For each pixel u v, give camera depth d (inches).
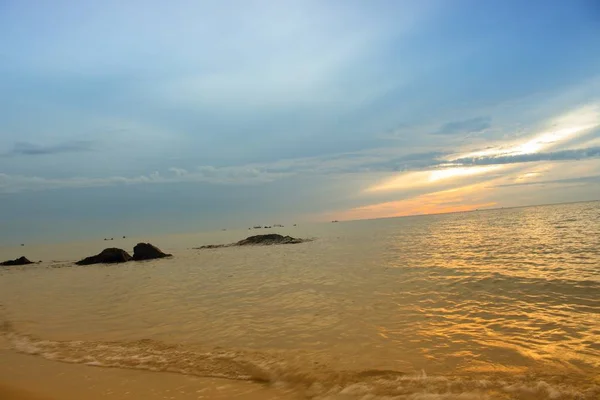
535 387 228.1
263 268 901.8
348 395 234.2
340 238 1983.3
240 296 555.8
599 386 223.8
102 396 246.5
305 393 240.5
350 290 544.7
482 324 351.6
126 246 3228.3
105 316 474.0
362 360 284.8
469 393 226.5
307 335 351.3
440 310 407.5
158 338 369.1
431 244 1218.6
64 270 1186.6
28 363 318.3
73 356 329.4
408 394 230.1
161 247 2448.3
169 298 572.4
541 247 898.7
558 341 297.9
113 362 309.6
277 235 2005.4
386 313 408.2
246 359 300.0
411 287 535.5
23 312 525.0
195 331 385.4
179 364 297.7
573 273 550.6
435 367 265.1
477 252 896.3
